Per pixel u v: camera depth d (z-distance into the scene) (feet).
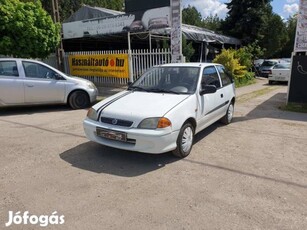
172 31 31.30
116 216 9.87
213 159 15.10
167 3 37.68
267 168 13.97
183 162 14.65
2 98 25.63
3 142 17.74
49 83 27.14
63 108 29.27
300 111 27.91
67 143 17.49
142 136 13.24
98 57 44.06
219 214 9.98
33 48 36.91
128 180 12.59
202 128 17.44
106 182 12.40
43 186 12.03
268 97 37.27
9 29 34.32
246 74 56.24
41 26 37.09
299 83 29.53
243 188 11.88
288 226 9.32
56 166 14.10
